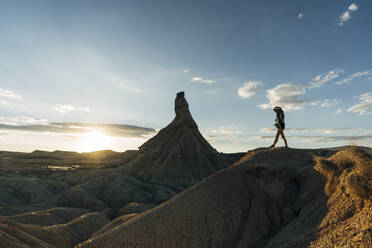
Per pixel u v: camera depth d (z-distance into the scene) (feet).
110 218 113.50
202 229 18.98
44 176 243.40
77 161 523.70
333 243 13.21
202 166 222.89
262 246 17.90
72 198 143.74
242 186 22.35
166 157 227.40
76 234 64.13
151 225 19.10
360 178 14.49
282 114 28.48
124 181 189.37
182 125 252.62
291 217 19.36
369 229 11.89
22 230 51.83
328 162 20.11
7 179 179.93
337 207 15.75
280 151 25.96
